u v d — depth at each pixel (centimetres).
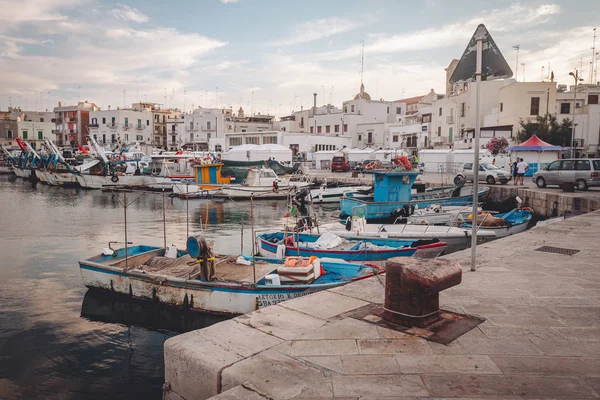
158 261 1222
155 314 1086
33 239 2002
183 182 3716
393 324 436
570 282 608
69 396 723
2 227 2319
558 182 2542
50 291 1246
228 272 1107
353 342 393
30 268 1490
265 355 368
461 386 314
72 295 1212
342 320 448
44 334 961
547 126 4488
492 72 618
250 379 328
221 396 305
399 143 7038
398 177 2316
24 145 6100
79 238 2027
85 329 991
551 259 770
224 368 347
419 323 426
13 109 10475
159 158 4747
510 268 698
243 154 4891
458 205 2423
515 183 3038
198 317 1042
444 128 6134
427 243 1400
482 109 5559
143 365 830
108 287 1183
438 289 423
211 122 8875
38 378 777
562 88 5756
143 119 9650
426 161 4731
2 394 723
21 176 5806
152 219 2612
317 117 8450
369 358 360
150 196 3781
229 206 3228
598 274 656
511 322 445
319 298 524
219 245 1842
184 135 8994
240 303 994
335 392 306
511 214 1919
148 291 1109
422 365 348
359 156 5894
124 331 984
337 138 7075
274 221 2555
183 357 377
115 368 818
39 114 10394
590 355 369
